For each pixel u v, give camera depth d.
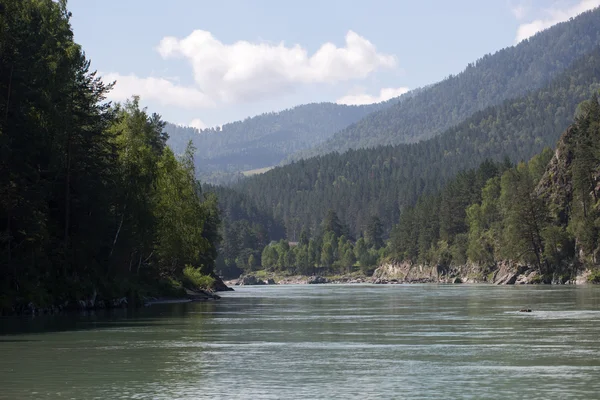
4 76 63.03
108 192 76.88
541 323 53.62
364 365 32.72
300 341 42.84
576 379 28.52
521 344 40.09
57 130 68.12
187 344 41.19
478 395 25.48
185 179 111.81
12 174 62.06
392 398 25.17
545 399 24.66
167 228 98.19
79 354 36.41
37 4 76.38
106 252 83.19
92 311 71.88
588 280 167.62
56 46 75.62
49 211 71.56
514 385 27.31
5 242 62.97
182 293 107.19
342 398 25.23
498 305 79.88
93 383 28.11
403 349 38.50
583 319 57.25
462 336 44.84
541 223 191.75
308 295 131.88
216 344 41.06
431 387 27.11
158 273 108.06
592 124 185.00
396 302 93.69
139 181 85.12
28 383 28.11
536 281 185.62
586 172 178.75
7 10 65.50
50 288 68.69
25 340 42.91
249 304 91.88
